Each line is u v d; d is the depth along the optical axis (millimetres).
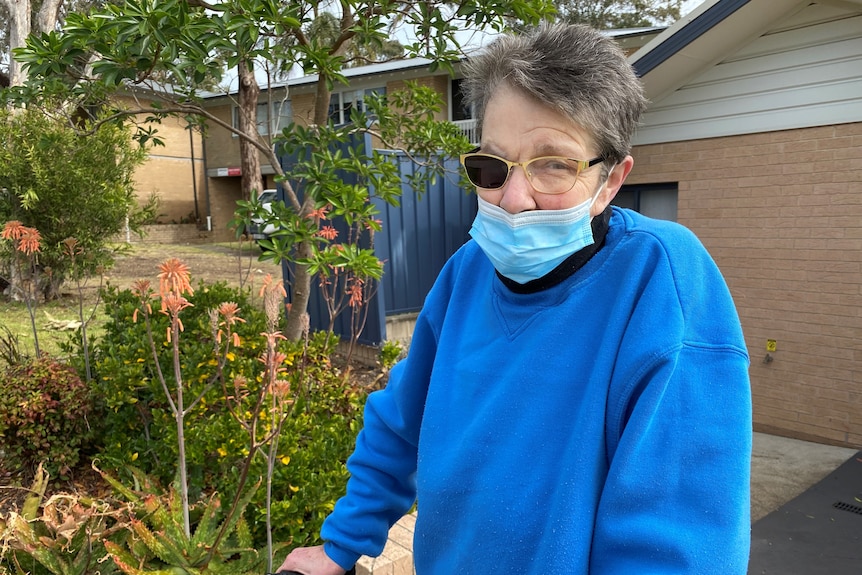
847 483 4145
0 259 9031
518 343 1039
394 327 6012
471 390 1080
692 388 846
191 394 3041
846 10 4461
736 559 793
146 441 3186
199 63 2822
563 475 915
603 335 950
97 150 8641
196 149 25219
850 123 4590
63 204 8375
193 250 18016
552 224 989
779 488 4188
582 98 930
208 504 2535
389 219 6000
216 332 2119
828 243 4797
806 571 3141
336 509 1407
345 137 3979
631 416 858
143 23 2555
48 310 8430
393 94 4945
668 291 907
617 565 824
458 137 4805
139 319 3885
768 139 4996
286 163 6402
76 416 3262
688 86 5340
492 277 1171
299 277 4301
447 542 1070
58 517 2490
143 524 2311
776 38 4820
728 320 905
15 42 10055
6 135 8102
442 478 1063
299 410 3100
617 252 997
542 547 910
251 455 2059
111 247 11188
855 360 4766
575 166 974
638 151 5750
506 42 1021
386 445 1393
